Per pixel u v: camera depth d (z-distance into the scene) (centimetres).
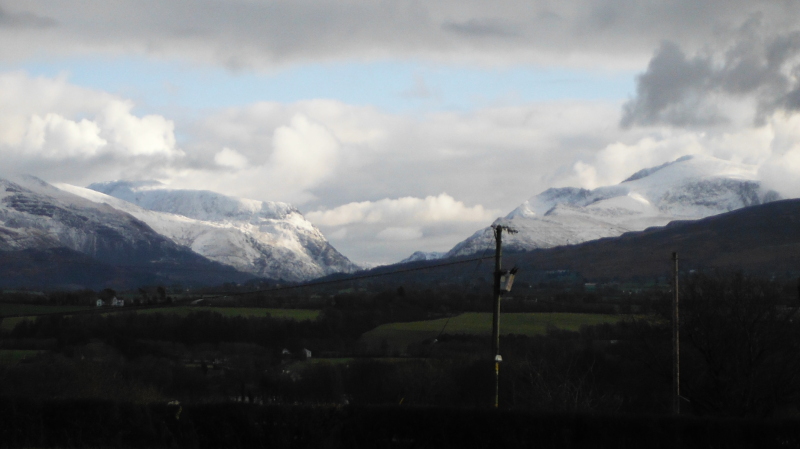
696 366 5278
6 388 5469
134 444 3709
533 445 3553
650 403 5462
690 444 3438
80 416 3747
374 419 3672
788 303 5378
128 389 5769
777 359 5081
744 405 5041
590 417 3534
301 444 3653
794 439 3347
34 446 3706
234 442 3697
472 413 3616
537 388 4972
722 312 5184
